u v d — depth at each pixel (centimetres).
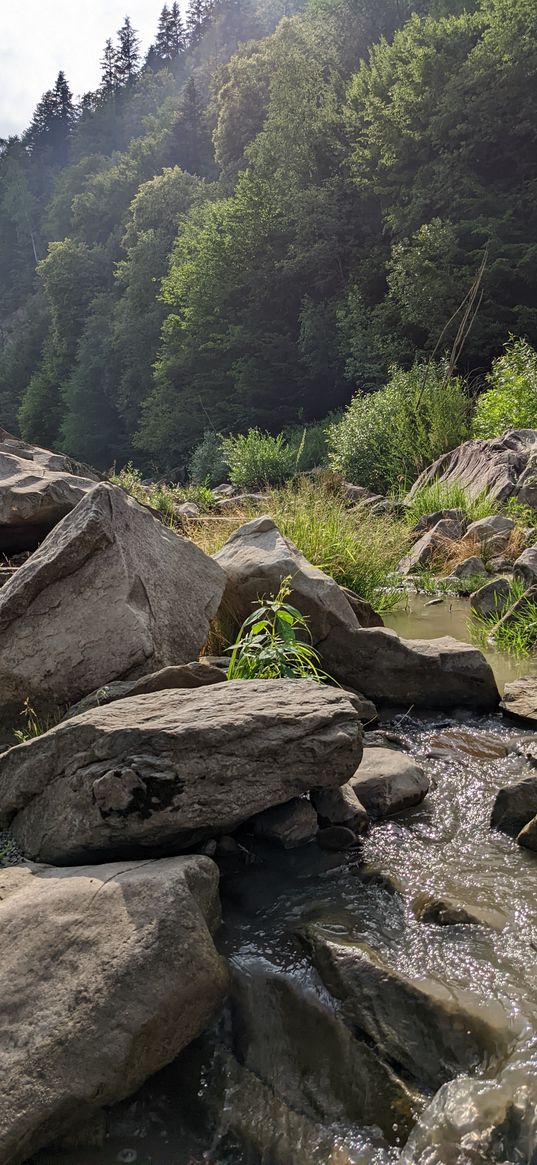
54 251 6366
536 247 2586
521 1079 234
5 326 10369
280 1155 233
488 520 998
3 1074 234
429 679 531
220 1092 252
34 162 12850
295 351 3566
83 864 332
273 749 338
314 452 2577
